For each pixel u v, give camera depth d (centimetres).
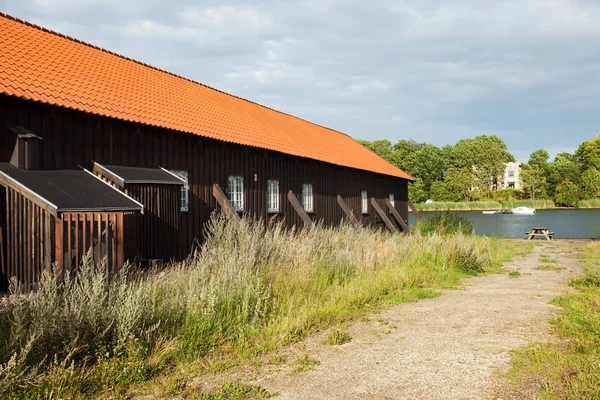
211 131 1510
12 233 884
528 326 763
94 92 1209
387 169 3141
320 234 1404
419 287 1120
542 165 10944
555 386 498
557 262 1680
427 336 716
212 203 1509
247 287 811
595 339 654
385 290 1051
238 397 489
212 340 666
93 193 955
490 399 478
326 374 557
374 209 2850
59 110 1051
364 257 1277
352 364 592
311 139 2462
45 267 840
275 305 828
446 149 11800
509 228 4275
